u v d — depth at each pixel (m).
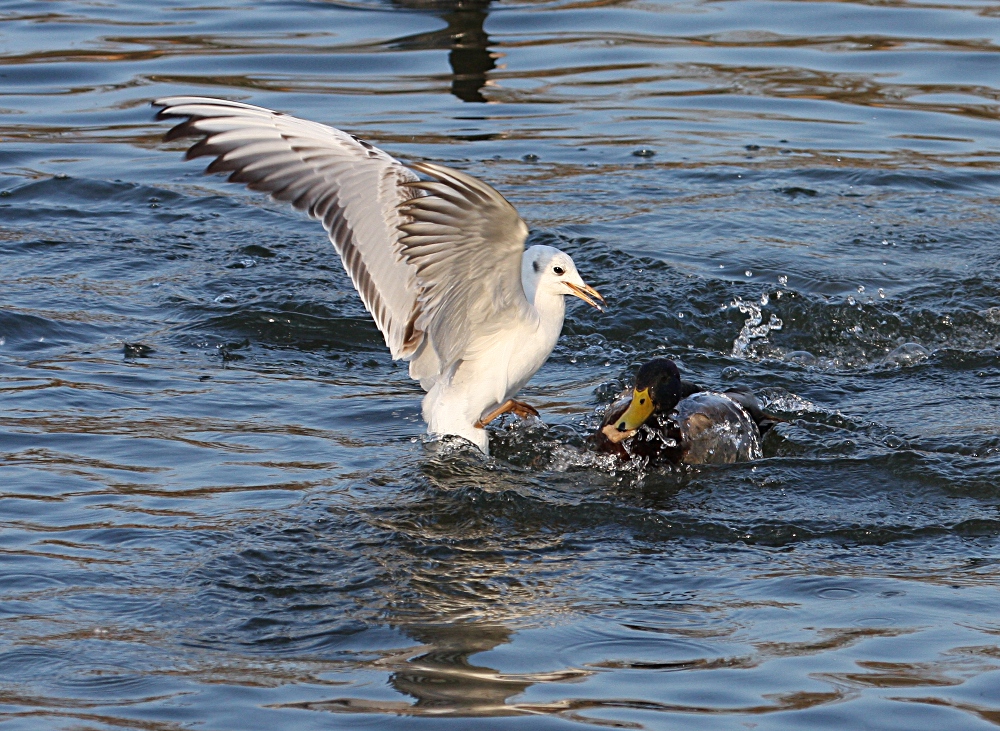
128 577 9.13
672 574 9.41
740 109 21.52
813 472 11.41
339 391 13.08
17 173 18.89
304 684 7.79
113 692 7.68
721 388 13.44
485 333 10.98
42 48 23.36
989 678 7.79
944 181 19.09
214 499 10.45
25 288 15.32
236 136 9.88
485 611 8.78
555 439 12.01
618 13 25.81
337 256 16.84
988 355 14.30
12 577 9.05
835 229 17.52
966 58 23.28
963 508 10.66
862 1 26.39
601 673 7.90
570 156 19.56
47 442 11.47
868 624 8.54
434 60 23.19
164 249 16.81
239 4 26.23
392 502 10.50
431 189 8.65
